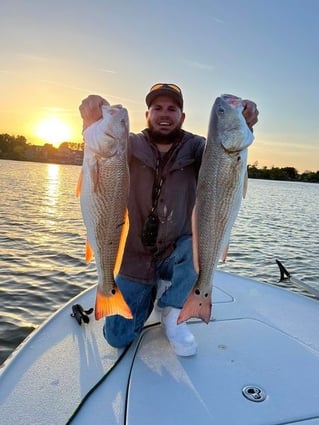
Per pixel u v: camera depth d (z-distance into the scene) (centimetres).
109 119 236
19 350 296
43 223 1394
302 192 5675
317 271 966
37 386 255
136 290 308
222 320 354
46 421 224
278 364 284
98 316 256
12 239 1091
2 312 584
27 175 4844
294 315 371
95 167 238
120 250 252
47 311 596
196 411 233
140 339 315
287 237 1450
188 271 299
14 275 763
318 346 313
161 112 300
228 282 458
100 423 222
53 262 870
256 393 250
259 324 348
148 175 302
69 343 309
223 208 250
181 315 257
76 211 1772
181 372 271
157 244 308
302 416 231
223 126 242
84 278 760
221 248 256
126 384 258
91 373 270
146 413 231
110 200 242
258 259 1066
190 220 314
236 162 245
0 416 227
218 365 281
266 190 5578
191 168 308
